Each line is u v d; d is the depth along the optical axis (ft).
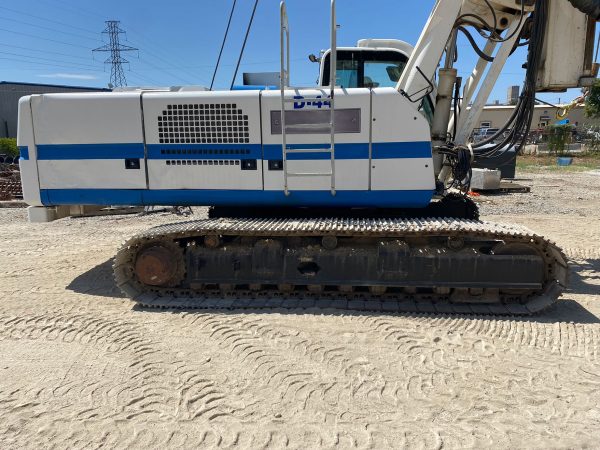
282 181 15.93
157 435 9.16
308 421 9.52
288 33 16.29
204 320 14.35
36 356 12.32
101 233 27.84
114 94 16.14
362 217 16.90
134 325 14.16
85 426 9.45
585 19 15.78
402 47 18.54
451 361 11.79
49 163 16.70
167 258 15.69
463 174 16.57
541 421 9.50
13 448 8.84
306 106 15.34
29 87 120.98
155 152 16.26
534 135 115.24
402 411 9.82
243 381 10.96
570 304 15.78
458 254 14.71
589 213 33.09
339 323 13.98
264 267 15.43
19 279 19.10
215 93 15.76
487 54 17.29
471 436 9.06
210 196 16.35
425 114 17.17
